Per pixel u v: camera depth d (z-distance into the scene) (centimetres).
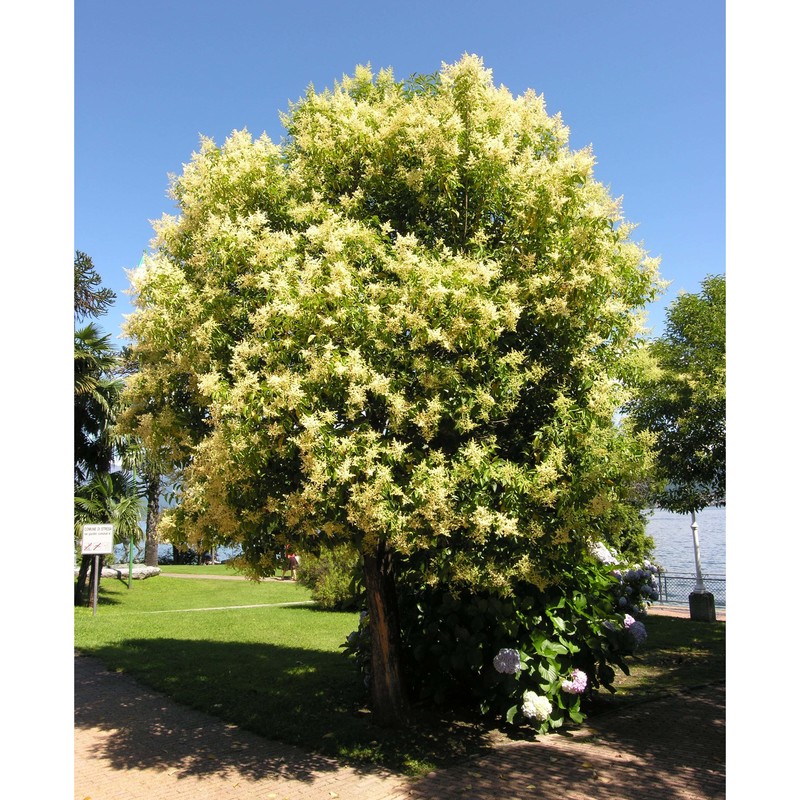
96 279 1513
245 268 514
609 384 493
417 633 666
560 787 455
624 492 517
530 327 530
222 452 438
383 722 590
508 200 540
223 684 739
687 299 1051
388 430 478
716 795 438
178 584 1942
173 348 516
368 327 447
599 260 511
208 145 588
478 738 563
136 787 462
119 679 785
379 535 457
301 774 485
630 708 654
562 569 581
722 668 832
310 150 574
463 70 553
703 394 971
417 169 534
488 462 460
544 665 590
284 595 1720
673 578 1565
